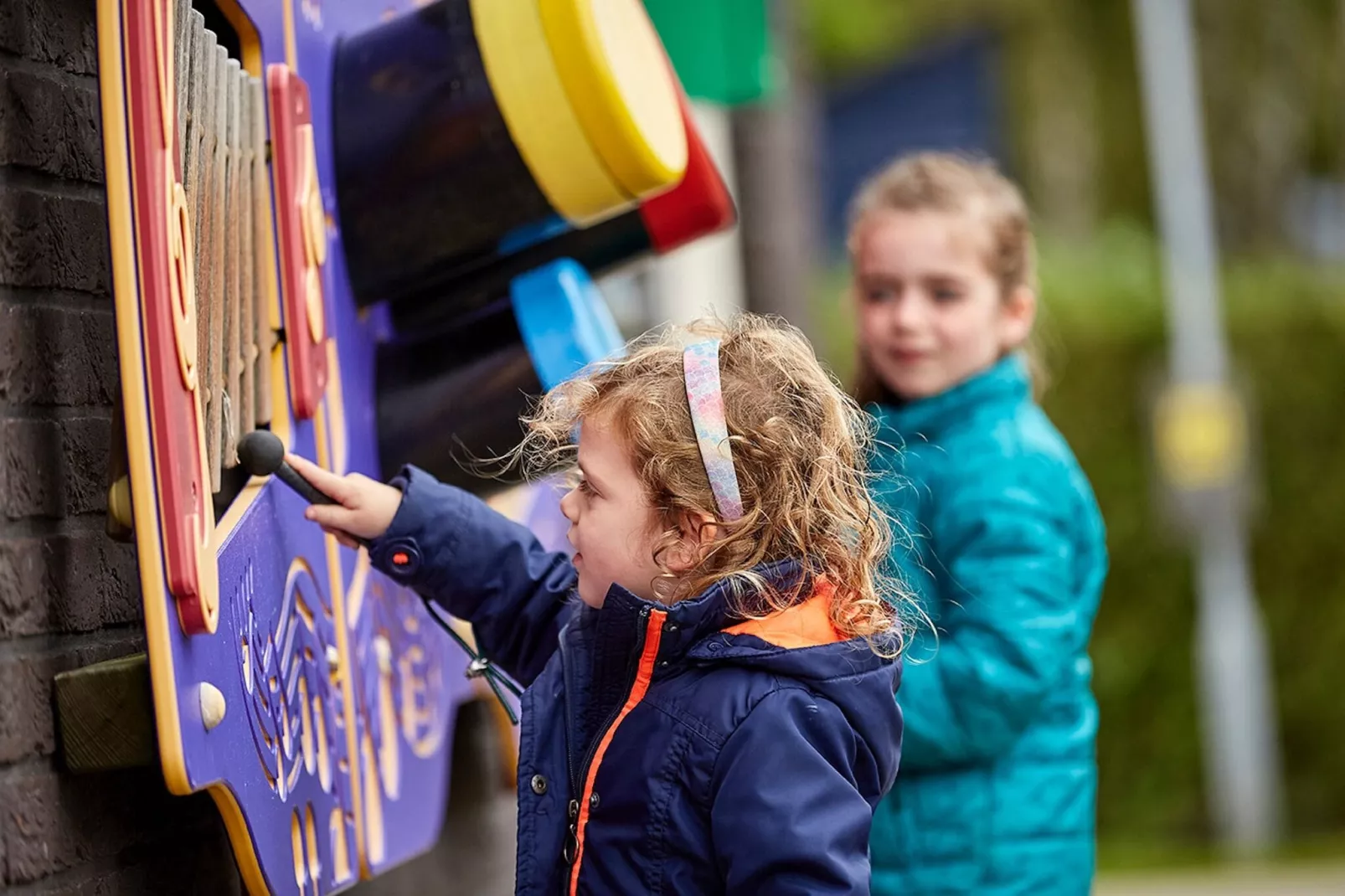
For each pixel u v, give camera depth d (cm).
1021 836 341
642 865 242
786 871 235
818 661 247
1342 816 1488
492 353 323
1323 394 1489
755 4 681
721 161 846
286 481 256
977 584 341
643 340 295
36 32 229
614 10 305
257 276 266
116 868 233
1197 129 1634
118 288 197
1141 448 1493
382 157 301
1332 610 1489
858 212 411
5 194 217
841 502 262
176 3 219
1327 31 2573
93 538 235
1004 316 393
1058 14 2675
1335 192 2648
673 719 244
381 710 309
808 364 269
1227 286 1533
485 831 445
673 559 254
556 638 284
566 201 299
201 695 210
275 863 239
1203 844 1459
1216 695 1460
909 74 2705
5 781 206
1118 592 1475
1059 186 2673
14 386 216
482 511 284
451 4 300
